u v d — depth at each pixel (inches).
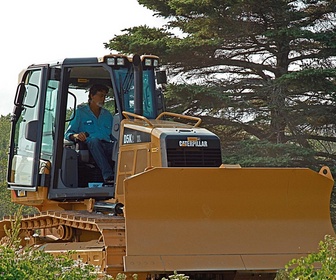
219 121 1373.0
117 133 539.8
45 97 562.9
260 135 1384.1
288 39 1359.5
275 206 489.1
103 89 576.7
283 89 1333.7
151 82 567.2
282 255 479.5
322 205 498.3
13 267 360.8
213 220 475.8
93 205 541.6
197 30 1398.9
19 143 585.3
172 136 505.0
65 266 386.6
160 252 459.8
